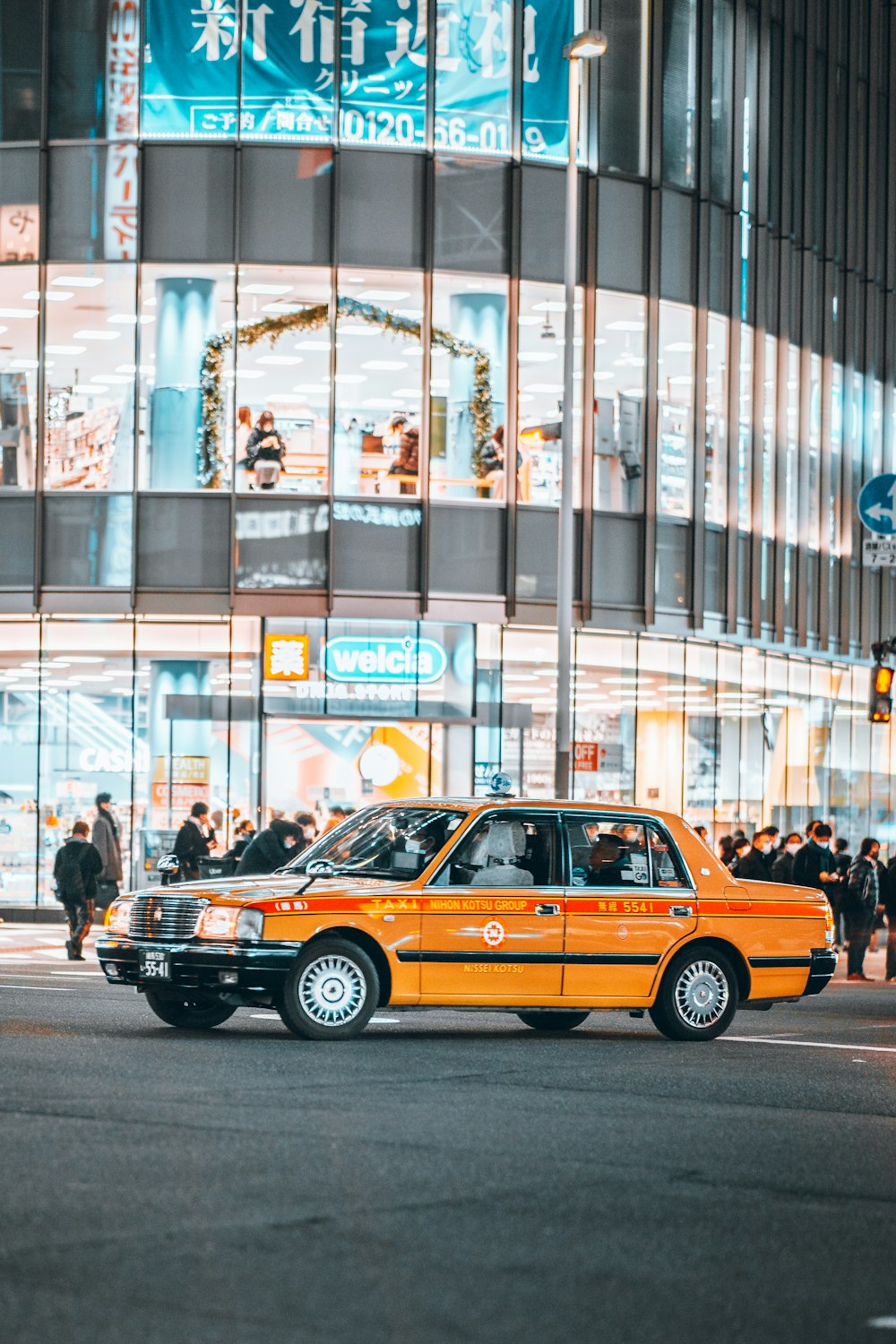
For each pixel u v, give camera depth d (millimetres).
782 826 38000
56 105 30109
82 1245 6500
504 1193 7691
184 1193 7461
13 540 30125
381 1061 12336
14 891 31375
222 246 29906
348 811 30562
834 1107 10836
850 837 41344
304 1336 5426
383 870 14219
